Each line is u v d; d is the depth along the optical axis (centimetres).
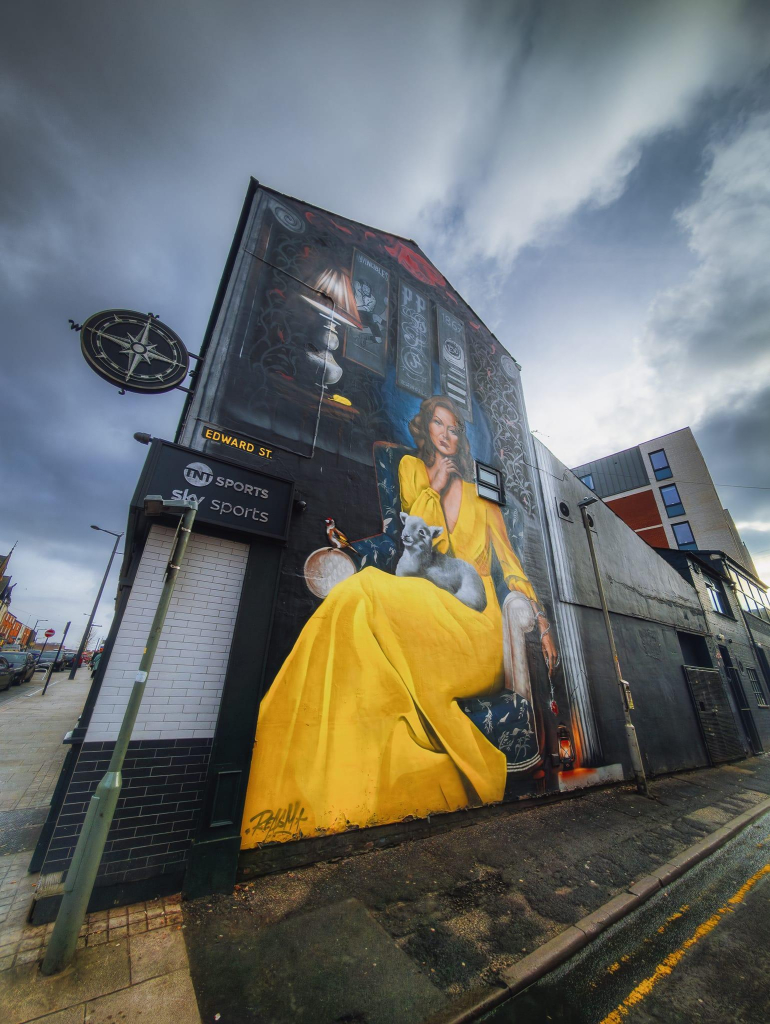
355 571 636
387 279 963
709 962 350
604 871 505
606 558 1245
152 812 392
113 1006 258
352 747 545
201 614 467
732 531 3269
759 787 1026
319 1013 268
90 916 342
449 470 884
